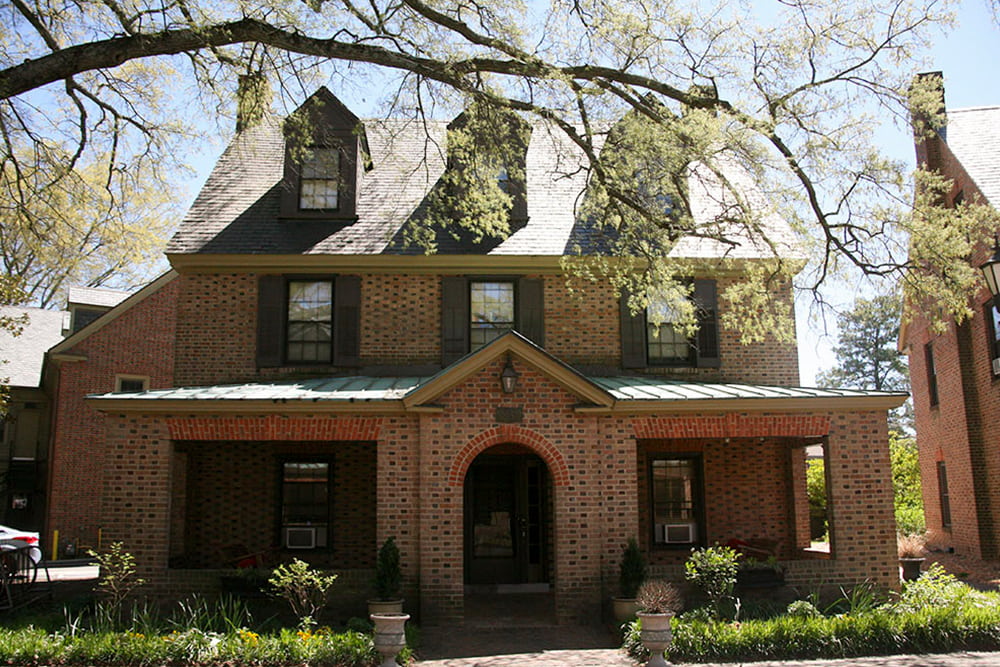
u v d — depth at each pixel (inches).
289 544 617.3
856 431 540.1
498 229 658.8
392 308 643.5
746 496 645.9
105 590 471.5
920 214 517.3
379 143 757.3
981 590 606.9
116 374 989.2
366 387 562.9
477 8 486.3
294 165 672.4
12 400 1111.6
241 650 391.5
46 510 942.4
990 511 810.8
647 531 636.7
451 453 514.3
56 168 570.6
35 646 388.8
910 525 1080.8
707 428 535.2
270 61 500.1
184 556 595.8
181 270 642.8
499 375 523.2
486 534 654.5
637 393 542.0
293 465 632.4
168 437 518.6
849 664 396.5
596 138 748.0
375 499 622.8
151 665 384.8
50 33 512.4
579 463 519.2
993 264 388.8
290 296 651.5
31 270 1204.5
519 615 528.1
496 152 539.5
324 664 387.9
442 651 431.8
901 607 481.1
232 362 631.2
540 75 466.9
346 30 481.1
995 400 792.3
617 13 467.2
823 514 975.6
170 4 468.1
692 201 693.3
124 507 508.7
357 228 663.1
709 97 501.4
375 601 475.8
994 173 767.1
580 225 674.2
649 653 402.3
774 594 514.0
